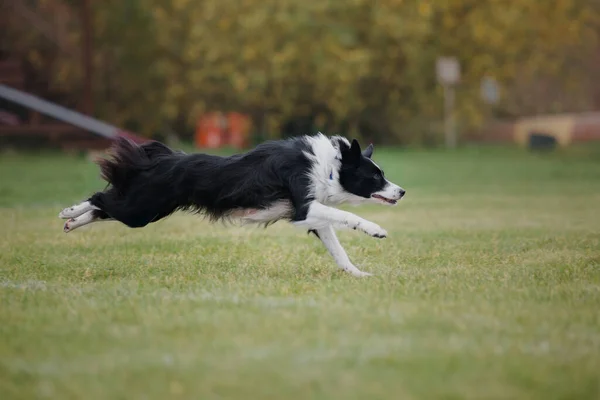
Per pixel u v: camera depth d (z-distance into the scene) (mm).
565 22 46469
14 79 38281
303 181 10383
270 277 10492
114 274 10852
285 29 41312
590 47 51969
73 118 33469
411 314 8062
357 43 42906
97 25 42062
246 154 10594
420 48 43750
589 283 9852
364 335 7332
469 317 7965
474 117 46688
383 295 9000
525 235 14727
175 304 8625
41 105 33469
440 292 9180
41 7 43094
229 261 11812
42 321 7926
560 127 49562
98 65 43031
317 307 8391
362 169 10688
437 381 6176
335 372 6363
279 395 5926
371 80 44781
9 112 39688
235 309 8352
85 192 23062
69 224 11289
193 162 10664
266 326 7613
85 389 6078
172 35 42969
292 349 6930
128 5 41781
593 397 5918
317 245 13477
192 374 6348
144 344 7117
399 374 6320
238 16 41625
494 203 21266
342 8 41812
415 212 19188
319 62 41344
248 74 41594
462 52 45281
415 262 11719
